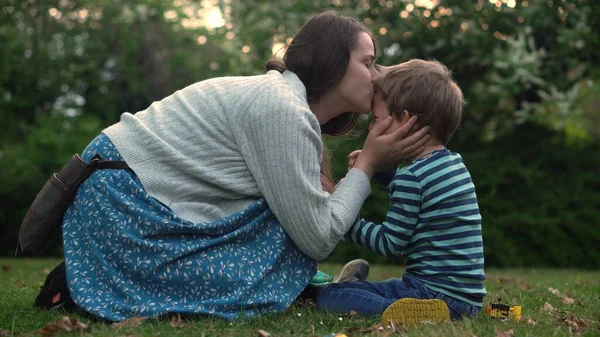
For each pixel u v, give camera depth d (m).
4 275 6.08
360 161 3.17
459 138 11.25
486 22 10.00
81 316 2.94
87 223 2.96
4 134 15.07
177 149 2.97
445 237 2.98
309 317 2.93
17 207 12.62
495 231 9.98
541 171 10.30
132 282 2.88
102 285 2.91
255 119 2.94
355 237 3.13
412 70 3.17
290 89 3.06
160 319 2.80
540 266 10.08
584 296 4.00
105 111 16.23
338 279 3.65
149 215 2.86
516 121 10.34
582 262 10.05
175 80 16.52
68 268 2.95
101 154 3.03
